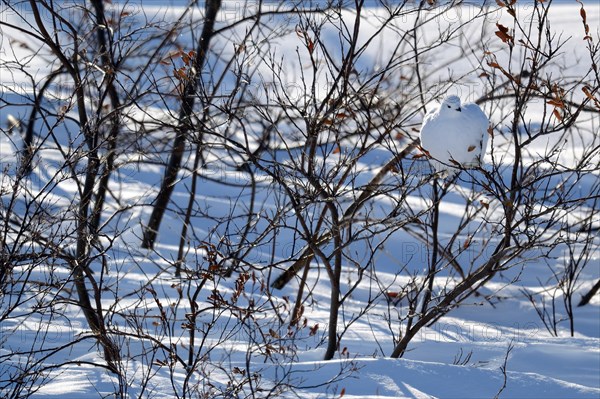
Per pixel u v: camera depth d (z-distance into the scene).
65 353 9.70
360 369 7.91
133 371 8.23
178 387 7.70
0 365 8.46
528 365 9.92
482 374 7.88
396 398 7.05
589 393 7.57
